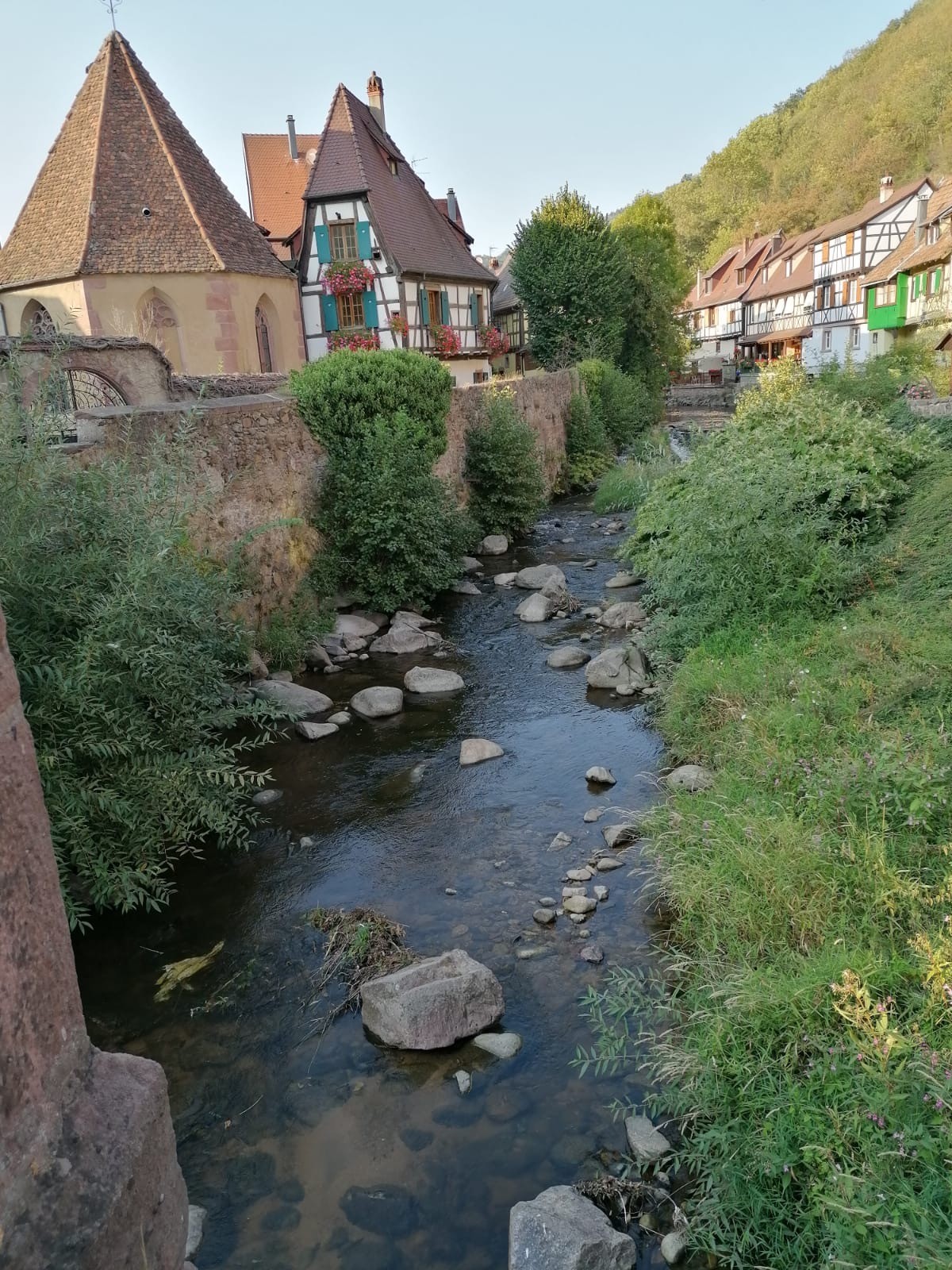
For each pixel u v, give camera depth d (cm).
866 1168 250
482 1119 343
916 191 4112
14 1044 122
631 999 390
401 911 485
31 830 133
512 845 546
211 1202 314
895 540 767
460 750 690
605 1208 299
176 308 1962
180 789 512
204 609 583
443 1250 292
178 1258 158
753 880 399
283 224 3138
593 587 1182
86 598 483
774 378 1499
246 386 1301
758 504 757
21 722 135
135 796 495
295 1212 308
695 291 7981
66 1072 136
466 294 3044
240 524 905
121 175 1969
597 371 2595
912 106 5856
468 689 832
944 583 663
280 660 906
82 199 1941
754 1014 324
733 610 747
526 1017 397
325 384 1116
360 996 413
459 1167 322
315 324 2730
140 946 471
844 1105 278
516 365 4144
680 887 432
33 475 490
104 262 1891
